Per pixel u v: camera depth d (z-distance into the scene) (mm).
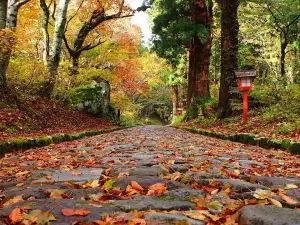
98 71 25484
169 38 22828
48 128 14711
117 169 4219
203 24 23297
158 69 46688
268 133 10000
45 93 20406
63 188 2994
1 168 4734
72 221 1871
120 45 31000
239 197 2621
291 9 21078
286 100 14891
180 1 23344
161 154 6004
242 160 5453
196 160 5211
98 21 25422
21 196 2549
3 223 1844
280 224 1756
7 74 18188
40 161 5453
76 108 24047
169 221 1858
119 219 1828
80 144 9297
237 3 18391
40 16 23344
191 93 27000
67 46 24469
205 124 18844
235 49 18344
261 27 25828
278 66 28812
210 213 2107
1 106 13352
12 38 14453
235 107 17484
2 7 13945
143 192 2773
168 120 64000
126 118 41500
